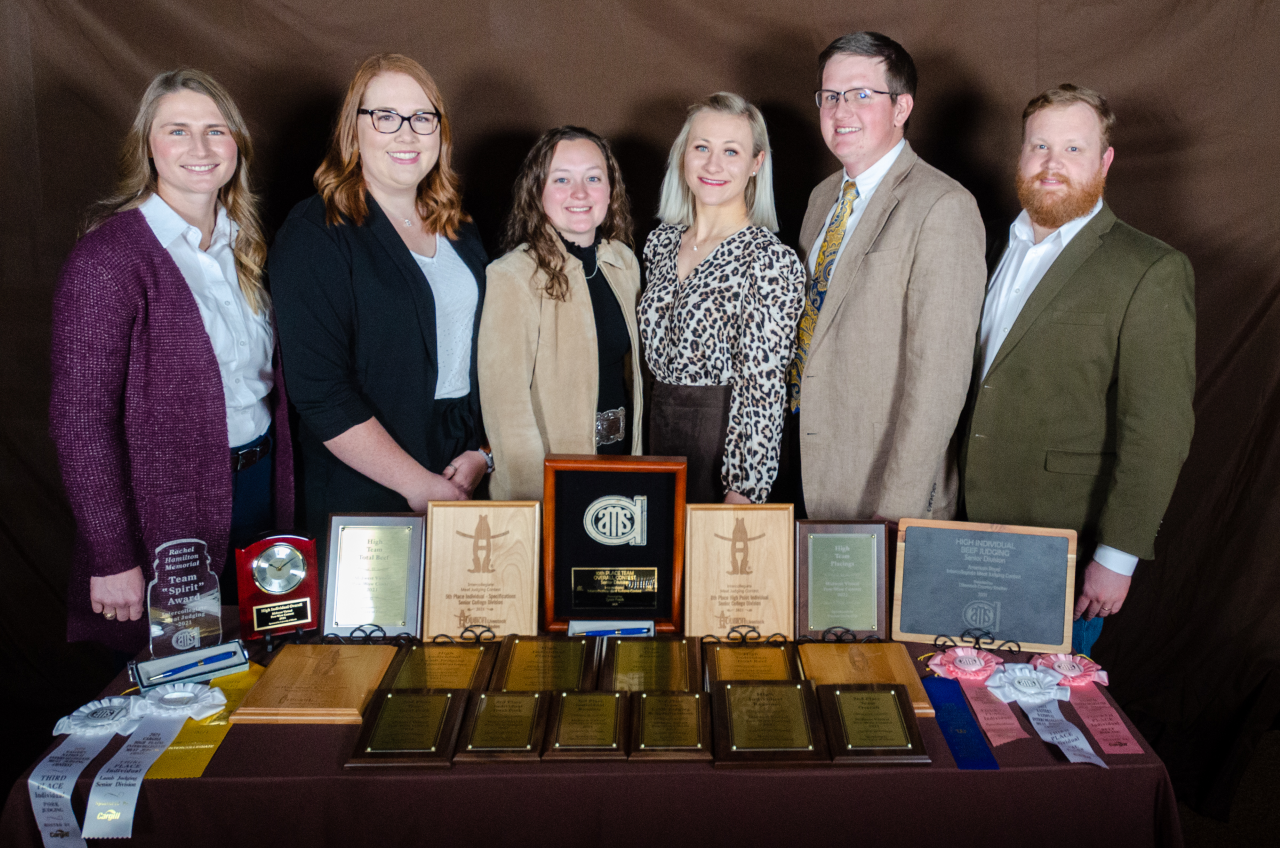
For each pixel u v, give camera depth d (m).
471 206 2.62
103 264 1.76
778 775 1.36
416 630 1.65
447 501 1.65
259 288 2.05
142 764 1.33
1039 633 1.65
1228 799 2.37
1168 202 2.55
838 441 2.12
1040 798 1.38
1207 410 2.65
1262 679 2.68
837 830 1.39
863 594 1.68
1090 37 2.47
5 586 2.64
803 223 2.35
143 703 1.46
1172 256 1.87
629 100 2.57
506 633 1.64
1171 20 2.44
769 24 2.51
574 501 1.65
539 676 1.53
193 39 2.41
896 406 2.04
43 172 2.43
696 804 1.38
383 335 1.97
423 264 2.06
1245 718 2.60
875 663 1.57
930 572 1.68
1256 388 2.62
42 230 2.46
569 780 1.35
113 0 2.36
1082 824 1.39
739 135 2.09
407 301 1.98
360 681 1.51
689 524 1.65
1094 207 1.97
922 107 2.55
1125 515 1.88
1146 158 2.53
